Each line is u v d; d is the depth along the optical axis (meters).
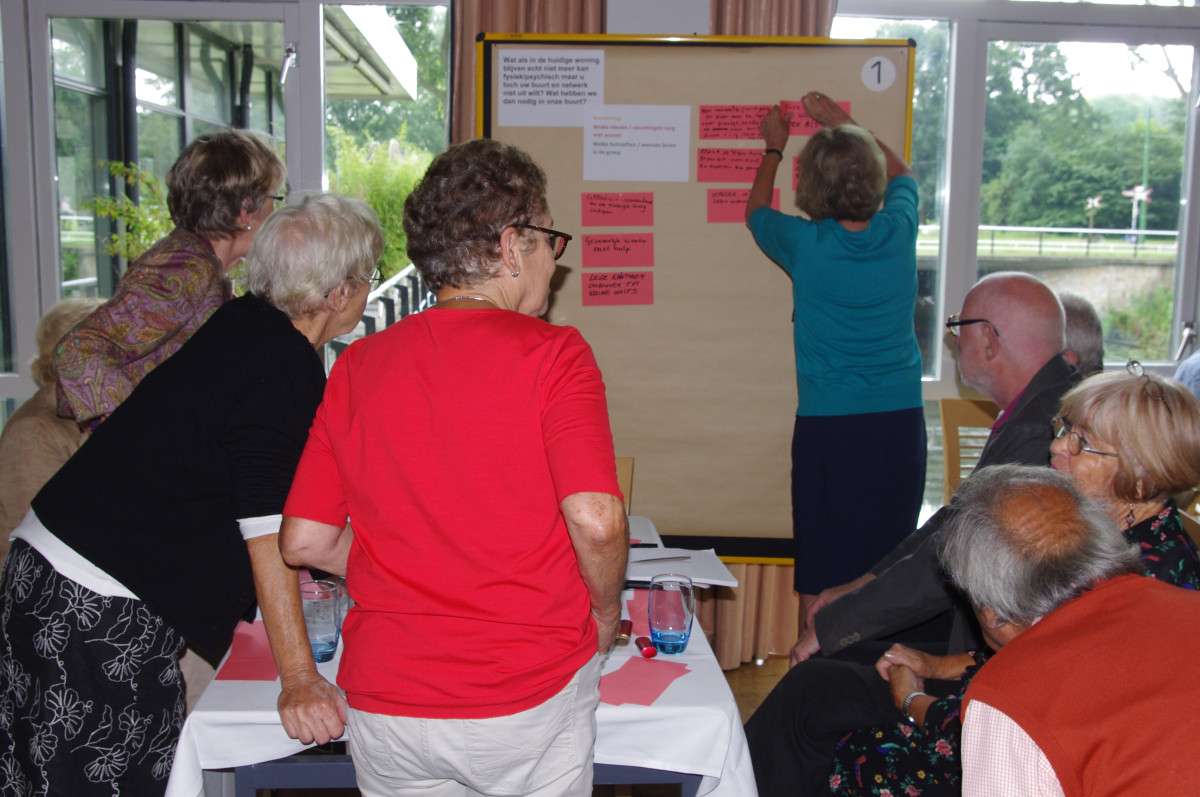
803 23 3.24
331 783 1.51
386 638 1.19
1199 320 3.83
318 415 1.31
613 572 1.18
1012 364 2.12
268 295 1.60
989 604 1.27
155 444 1.55
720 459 3.22
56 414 2.25
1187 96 3.70
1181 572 1.52
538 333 1.21
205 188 2.01
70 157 3.58
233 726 1.45
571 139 3.08
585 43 3.04
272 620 1.44
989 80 3.64
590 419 1.15
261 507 1.44
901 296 2.85
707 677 1.57
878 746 1.76
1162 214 3.78
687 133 3.08
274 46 3.53
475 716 1.17
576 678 1.22
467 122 3.28
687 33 3.24
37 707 1.59
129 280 2.02
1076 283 3.81
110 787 1.63
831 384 2.85
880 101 3.05
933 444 3.78
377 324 3.70
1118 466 1.51
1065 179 3.73
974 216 3.71
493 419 1.16
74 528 1.58
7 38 3.45
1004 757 1.06
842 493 2.88
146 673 1.65
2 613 1.65
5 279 3.60
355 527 1.24
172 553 1.59
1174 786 0.99
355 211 1.64
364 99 3.61
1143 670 1.06
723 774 1.48
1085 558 1.21
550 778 1.23
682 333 3.17
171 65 3.55
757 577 3.45
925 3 3.56
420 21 3.55
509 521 1.16
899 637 2.40
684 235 3.12
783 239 2.88
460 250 1.24
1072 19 3.60
